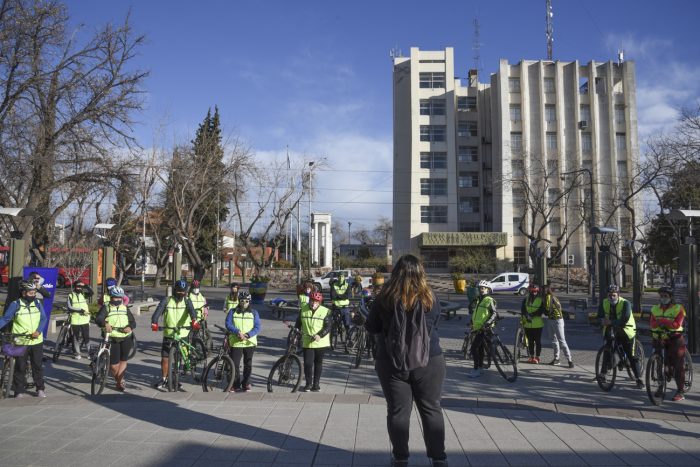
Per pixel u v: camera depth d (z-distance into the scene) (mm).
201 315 11609
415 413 6824
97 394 8016
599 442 5711
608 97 60906
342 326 13453
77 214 28062
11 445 5523
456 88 64125
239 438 5777
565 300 33625
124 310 8461
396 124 64062
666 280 45562
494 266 56844
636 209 46750
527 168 48969
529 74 60531
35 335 7703
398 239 62781
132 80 19734
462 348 12297
